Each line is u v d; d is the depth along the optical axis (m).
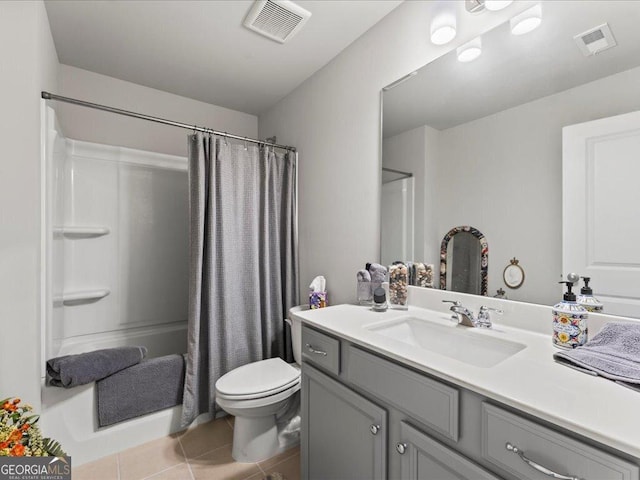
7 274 1.35
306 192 2.37
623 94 0.96
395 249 1.67
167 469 1.58
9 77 1.36
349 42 1.96
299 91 2.50
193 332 1.93
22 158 1.38
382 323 1.31
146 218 2.46
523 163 1.18
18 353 1.36
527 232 1.17
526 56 1.18
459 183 1.39
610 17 0.99
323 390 1.27
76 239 2.20
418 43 1.56
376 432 1.00
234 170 2.15
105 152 2.29
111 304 2.32
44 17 1.63
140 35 1.92
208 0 1.64
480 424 0.74
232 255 2.12
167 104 2.68
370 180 1.82
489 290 1.28
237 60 2.17
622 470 0.53
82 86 2.34
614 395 0.67
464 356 1.16
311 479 1.35
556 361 0.86
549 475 0.61
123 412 1.71
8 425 1.02
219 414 2.05
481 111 1.31
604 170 0.99
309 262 2.32
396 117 1.67
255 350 2.17
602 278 0.99
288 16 1.73
